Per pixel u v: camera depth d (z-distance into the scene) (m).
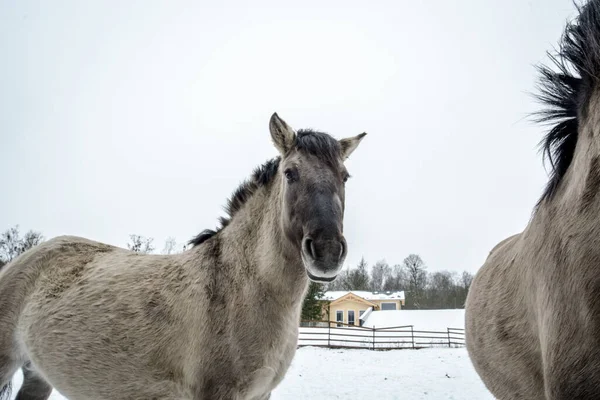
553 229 2.11
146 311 3.40
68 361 3.51
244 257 3.48
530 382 2.49
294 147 3.53
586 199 1.87
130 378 3.29
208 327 3.24
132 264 3.89
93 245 4.46
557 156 2.29
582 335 1.77
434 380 11.11
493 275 3.19
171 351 3.24
